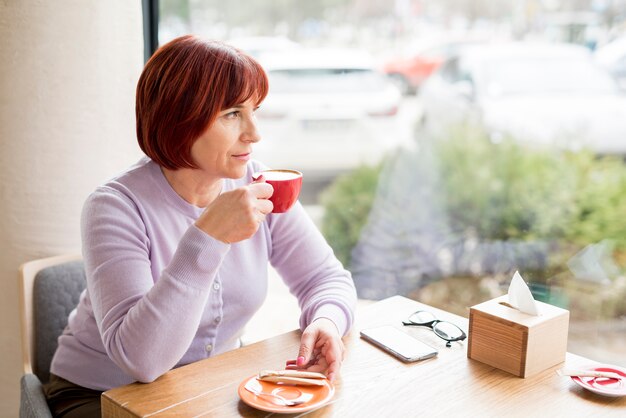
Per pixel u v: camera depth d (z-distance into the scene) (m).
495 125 2.99
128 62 1.88
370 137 3.61
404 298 1.49
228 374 1.11
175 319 1.08
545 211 2.44
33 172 1.78
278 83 3.65
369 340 1.25
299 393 1.03
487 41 3.17
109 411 1.03
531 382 1.09
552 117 2.78
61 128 1.78
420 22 3.46
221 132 1.22
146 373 1.07
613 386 1.06
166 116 1.21
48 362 1.52
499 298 1.22
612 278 2.00
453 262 2.59
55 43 1.73
